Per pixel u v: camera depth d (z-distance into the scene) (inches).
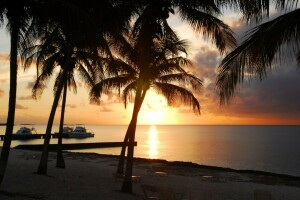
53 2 394.3
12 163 893.2
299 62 331.6
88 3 469.1
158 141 4749.0
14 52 445.7
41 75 811.4
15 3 428.5
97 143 2573.8
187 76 667.4
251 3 270.7
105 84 707.4
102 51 539.5
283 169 1850.4
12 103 445.4
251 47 259.1
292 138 5954.7
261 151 2992.1
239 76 267.6
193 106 682.8
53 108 718.5
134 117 597.6
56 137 3831.2
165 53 603.2
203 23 503.2
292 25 242.7
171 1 542.9
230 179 869.2
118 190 599.2
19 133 3457.2
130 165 592.7
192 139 5462.6
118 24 468.4
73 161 1119.0
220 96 276.4
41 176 669.9
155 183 732.0
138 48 584.7
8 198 425.7
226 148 3344.0
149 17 550.6
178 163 1162.6
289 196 679.7
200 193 653.3
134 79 700.0
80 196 516.4
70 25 427.2
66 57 765.3
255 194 434.3
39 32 479.5
